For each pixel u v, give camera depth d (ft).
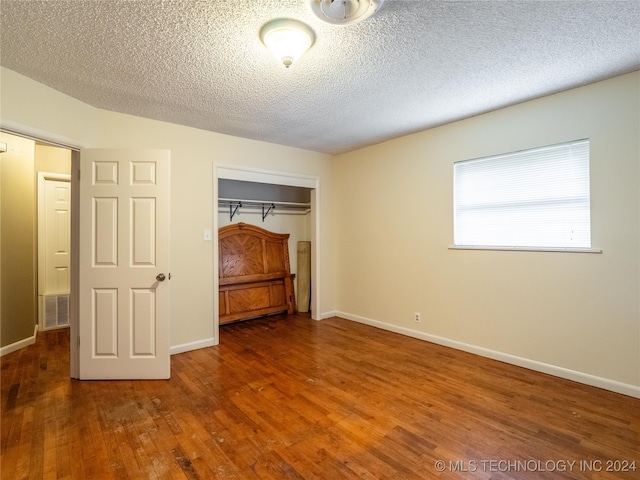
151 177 8.88
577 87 8.37
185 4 5.16
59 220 13.79
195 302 11.37
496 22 5.71
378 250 13.78
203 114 10.05
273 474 5.29
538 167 9.23
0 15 5.36
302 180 14.48
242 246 15.15
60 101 8.30
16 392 8.11
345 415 7.04
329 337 12.54
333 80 7.86
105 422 6.75
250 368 9.60
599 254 8.12
